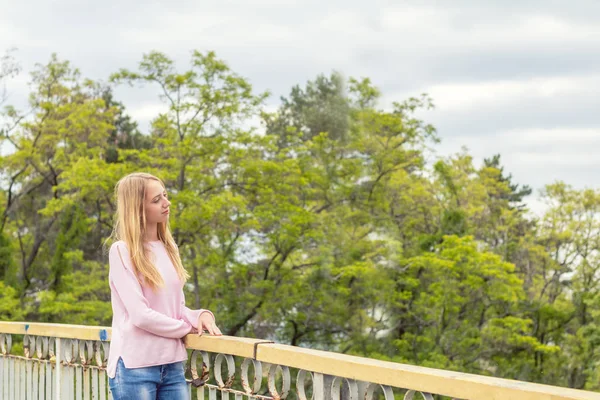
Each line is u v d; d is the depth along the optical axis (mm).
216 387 2684
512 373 21750
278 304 17797
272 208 17734
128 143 26562
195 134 17719
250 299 17797
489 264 19328
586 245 26844
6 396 4301
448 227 23828
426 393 1780
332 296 18281
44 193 24938
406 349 19922
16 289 20438
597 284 26281
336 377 2146
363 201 19781
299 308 18375
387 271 19375
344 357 2098
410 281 19969
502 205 30688
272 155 18781
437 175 25266
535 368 23547
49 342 3828
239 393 2572
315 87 20047
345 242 19141
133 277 2564
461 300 19719
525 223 28250
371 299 19062
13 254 22750
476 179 30453
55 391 3707
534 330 25047
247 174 18094
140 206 2609
